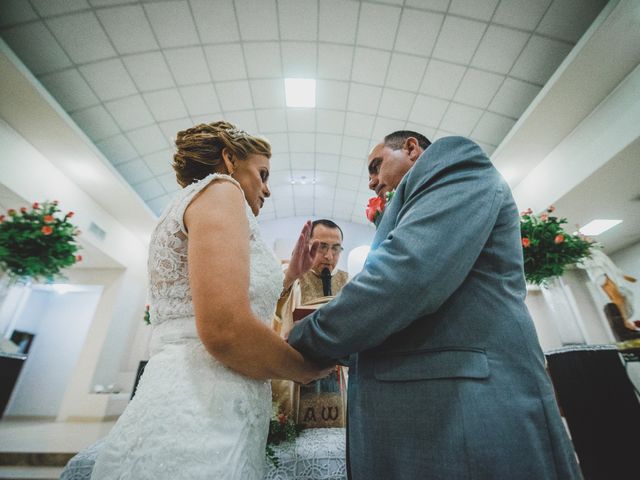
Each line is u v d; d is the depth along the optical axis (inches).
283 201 321.7
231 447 20.5
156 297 25.4
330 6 139.2
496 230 24.9
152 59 153.9
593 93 137.4
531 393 19.7
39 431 162.1
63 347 269.3
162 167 216.7
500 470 17.3
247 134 33.6
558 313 78.8
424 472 18.7
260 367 20.8
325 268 63.1
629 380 66.0
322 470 37.9
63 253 118.0
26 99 143.5
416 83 167.9
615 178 146.6
